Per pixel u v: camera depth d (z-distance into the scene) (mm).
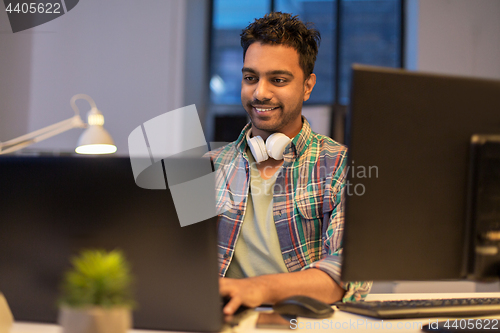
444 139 682
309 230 1278
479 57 3867
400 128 671
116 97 3820
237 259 1296
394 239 677
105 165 673
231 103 4648
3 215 688
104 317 482
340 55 4504
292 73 1285
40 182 683
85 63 3811
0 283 688
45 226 679
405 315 772
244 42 1334
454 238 691
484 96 689
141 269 670
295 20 1318
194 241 665
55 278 674
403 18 4441
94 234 670
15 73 3705
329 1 4527
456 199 687
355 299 956
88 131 2109
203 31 4520
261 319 754
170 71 3834
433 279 693
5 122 3666
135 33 3857
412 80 672
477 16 3885
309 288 891
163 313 670
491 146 688
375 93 664
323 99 4516
